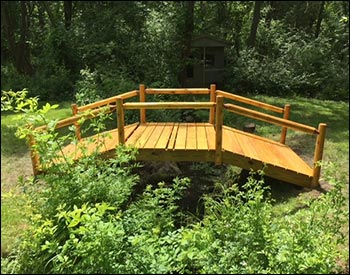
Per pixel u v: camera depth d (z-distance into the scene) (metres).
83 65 12.38
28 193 2.54
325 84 15.40
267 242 2.11
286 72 15.61
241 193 2.55
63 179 2.37
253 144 5.61
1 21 17.45
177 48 13.26
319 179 5.25
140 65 11.91
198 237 2.10
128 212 2.43
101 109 3.04
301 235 2.12
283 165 4.89
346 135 8.23
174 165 5.62
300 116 10.49
